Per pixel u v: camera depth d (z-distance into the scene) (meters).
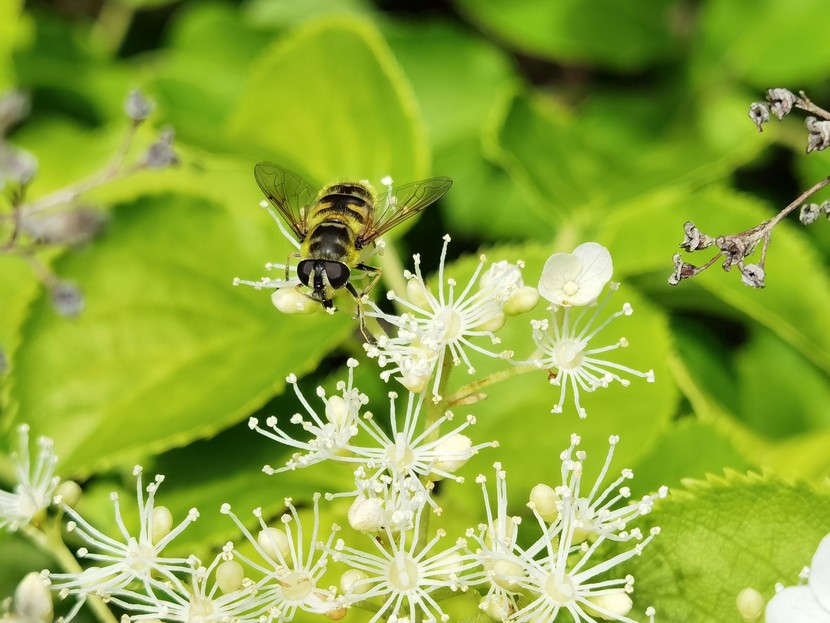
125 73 0.26
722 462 0.21
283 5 0.27
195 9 0.27
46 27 0.26
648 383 0.21
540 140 0.24
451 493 0.21
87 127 0.26
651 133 0.25
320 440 0.19
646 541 0.19
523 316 0.22
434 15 0.27
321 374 0.23
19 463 0.20
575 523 0.19
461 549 0.20
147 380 0.22
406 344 0.19
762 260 0.19
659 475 0.21
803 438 0.22
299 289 0.20
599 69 0.27
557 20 0.25
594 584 0.19
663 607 0.19
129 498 0.22
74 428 0.21
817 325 0.22
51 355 0.22
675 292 0.24
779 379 0.23
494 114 0.24
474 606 0.20
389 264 0.22
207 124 0.26
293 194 0.21
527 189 0.23
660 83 0.26
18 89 0.26
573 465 0.19
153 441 0.21
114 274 0.22
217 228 0.22
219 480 0.21
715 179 0.25
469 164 0.25
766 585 0.19
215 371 0.22
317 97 0.23
